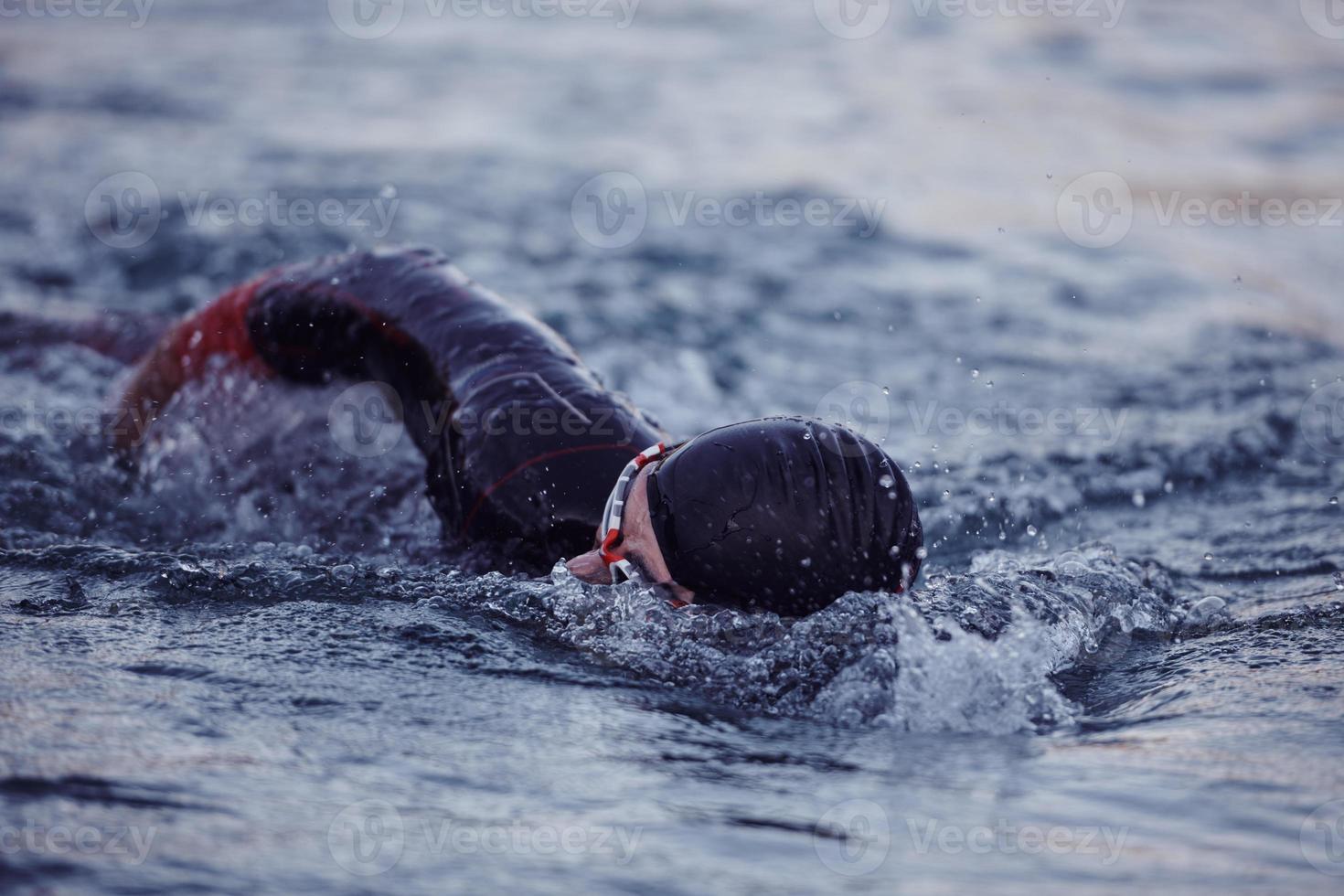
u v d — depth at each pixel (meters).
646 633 8.34
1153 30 68.56
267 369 12.98
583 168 36.69
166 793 5.93
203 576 9.79
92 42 54.69
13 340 18.48
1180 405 19.25
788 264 28.16
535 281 25.17
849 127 45.38
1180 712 7.65
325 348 12.31
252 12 64.88
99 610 9.01
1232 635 9.47
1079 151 43.75
